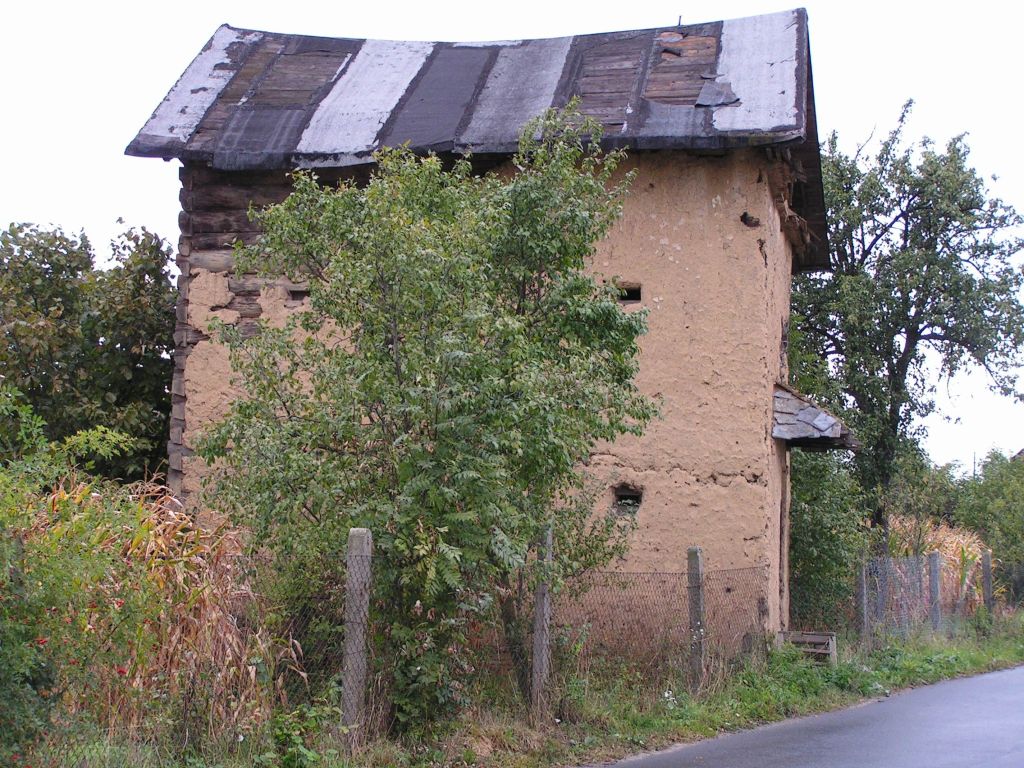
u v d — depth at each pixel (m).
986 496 26.41
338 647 7.61
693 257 12.27
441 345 7.45
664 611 11.41
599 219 9.41
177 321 12.77
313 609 7.75
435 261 7.63
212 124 13.23
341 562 7.68
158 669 6.76
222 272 12.72
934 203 21.88
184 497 12.27
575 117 12.16
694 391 12.07
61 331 13.64
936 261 21.64
